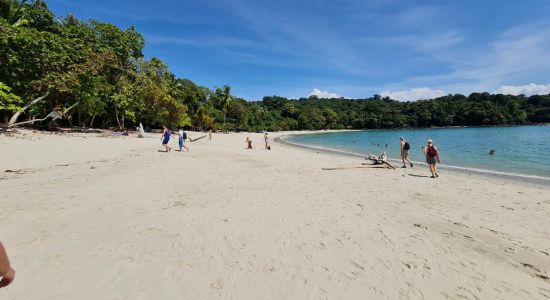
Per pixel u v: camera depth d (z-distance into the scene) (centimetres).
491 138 5294
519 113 11119
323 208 847
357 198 982
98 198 853
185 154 1930
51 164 1348
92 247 545
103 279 442
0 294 395
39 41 2495
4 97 2259
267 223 706
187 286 434
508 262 551
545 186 1327
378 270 504
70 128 3222
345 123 13388
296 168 1602
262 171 1454
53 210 732
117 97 3575
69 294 402
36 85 2548
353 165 1795
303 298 418
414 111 12800
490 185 1263
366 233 666
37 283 424
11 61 2312
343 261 531
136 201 844
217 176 1271
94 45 3416
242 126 8338
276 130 10300
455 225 741
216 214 757
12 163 1299
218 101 8138
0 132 2092
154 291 418
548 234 695
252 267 498
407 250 585
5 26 2333
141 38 4112
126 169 1298
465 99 13575
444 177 1449
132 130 4156
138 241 579
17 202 784
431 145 1452
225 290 428
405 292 443
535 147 3419
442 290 452
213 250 554
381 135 7850
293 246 586
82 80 2914
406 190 1131
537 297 443
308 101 16600
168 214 743
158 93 4225
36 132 2408
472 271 512
